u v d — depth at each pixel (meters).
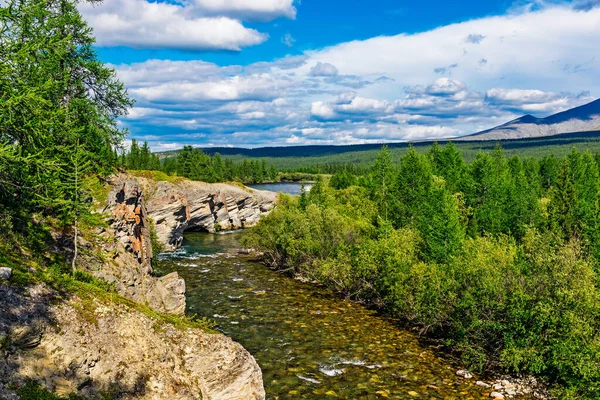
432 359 22.30
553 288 20.34
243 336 24.92
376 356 22.50
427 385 19.31
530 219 55.94
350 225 42.50
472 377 20.28
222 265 45.75
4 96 12.76
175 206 55.12
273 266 45.47
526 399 18.25
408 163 67.81
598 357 17.47
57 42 15.84
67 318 13.07
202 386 14.52
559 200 58.97
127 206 28.19
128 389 12.88
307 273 40.97
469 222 56.97
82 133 22.61
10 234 16.39
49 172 15.82
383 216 60.41
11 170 14.48
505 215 57.91
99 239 21.83
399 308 29.05
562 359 18.61
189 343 15.30
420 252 37.41
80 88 24.39
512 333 20.70
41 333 12.09
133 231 28.55
